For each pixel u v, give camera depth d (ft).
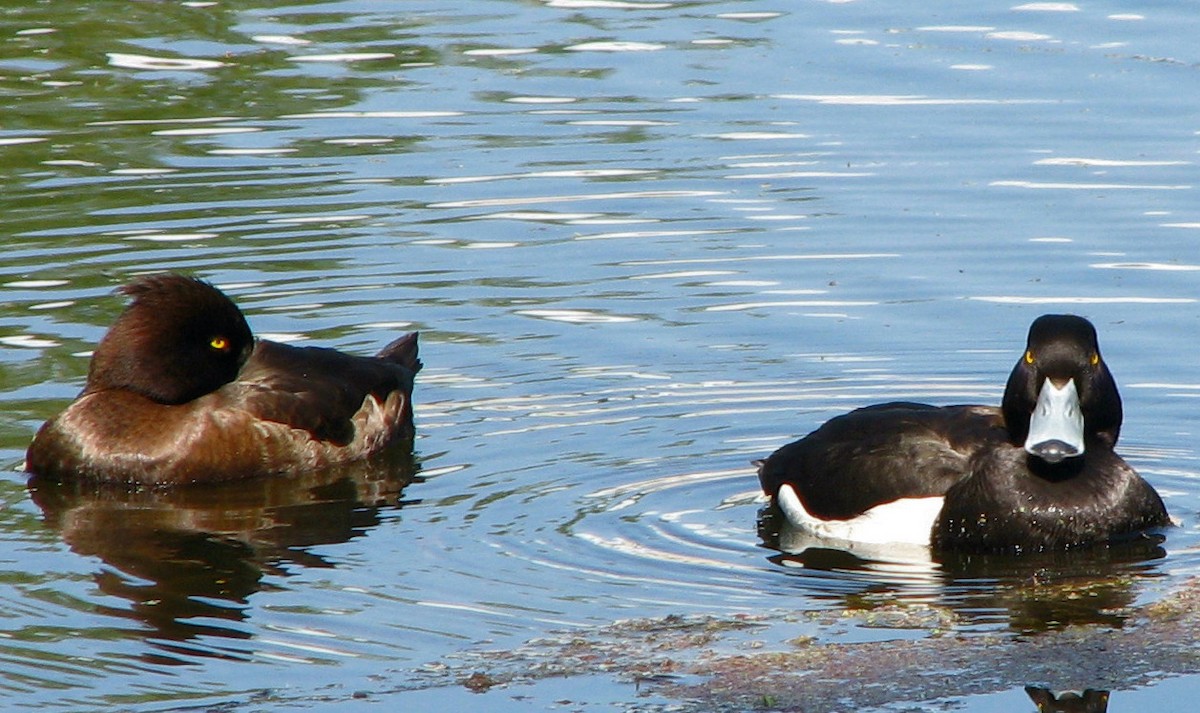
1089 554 36.27
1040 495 36.35
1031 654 30.96
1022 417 36.78
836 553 36.55
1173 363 46.75
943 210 58.85
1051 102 68.23
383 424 44.47
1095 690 29.55
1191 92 68.80
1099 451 37.27
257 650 31.50
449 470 41.91
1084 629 32.09
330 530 38.42
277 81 72.38
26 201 59.98
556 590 34.37
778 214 58.95
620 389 46.50
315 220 58.80
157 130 66.90
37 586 34.88
